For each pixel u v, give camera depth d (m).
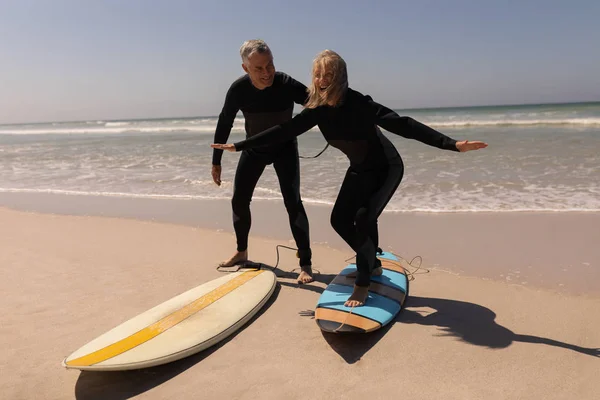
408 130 2.73
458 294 3.45
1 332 3.06
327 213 5.90
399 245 4.62
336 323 2.87
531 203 5.83
